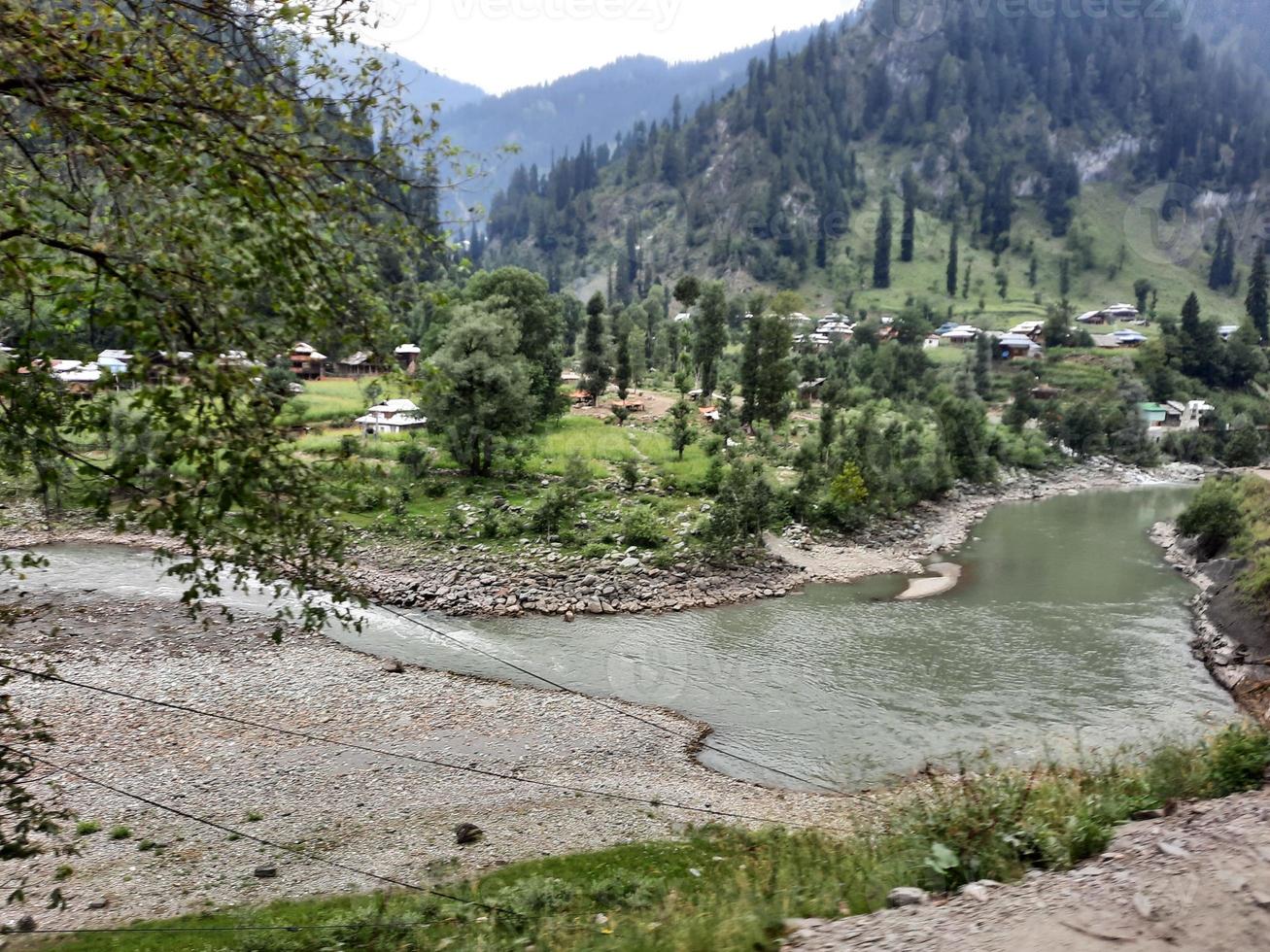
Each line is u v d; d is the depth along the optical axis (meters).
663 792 22.41
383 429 68.19
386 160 7.47
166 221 7.30
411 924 13.34
